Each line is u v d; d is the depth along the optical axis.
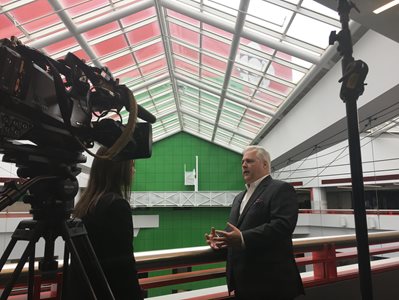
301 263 2.35
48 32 7.34
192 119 17.11
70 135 1.01
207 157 20.00
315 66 7.27
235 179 19.75
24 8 6.51
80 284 1.16
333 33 1.58
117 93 1.06
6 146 0.80
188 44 8.98
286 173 16.30
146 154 1.18
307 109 8.84
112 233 1.15
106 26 7.88
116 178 1.30
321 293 2.37
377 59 5.28
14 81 0.73
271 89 9.71
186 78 11.52
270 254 1.65
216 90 11.43
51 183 0.97
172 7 7.21
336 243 2.53
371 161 11.48
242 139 17.30
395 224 10.64
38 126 0.88
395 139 10.76
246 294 1.64
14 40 0.80
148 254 1.73
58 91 0.84
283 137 11.48
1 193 0.80
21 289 1.56
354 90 1.48
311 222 14.09
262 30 6.96
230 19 7.07
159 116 16.28
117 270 1.13
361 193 1.47
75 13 7.08
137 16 7.88
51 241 1.03
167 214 18.88
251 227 1.69
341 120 6.75
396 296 2.79
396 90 4.96
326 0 3.44
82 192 1.33
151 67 10.95
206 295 2.02
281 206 1.63
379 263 2.94
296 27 6.49
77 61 0.98
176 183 19.67
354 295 2.52
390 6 3.28
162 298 1.97
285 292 1.60
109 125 1.06
